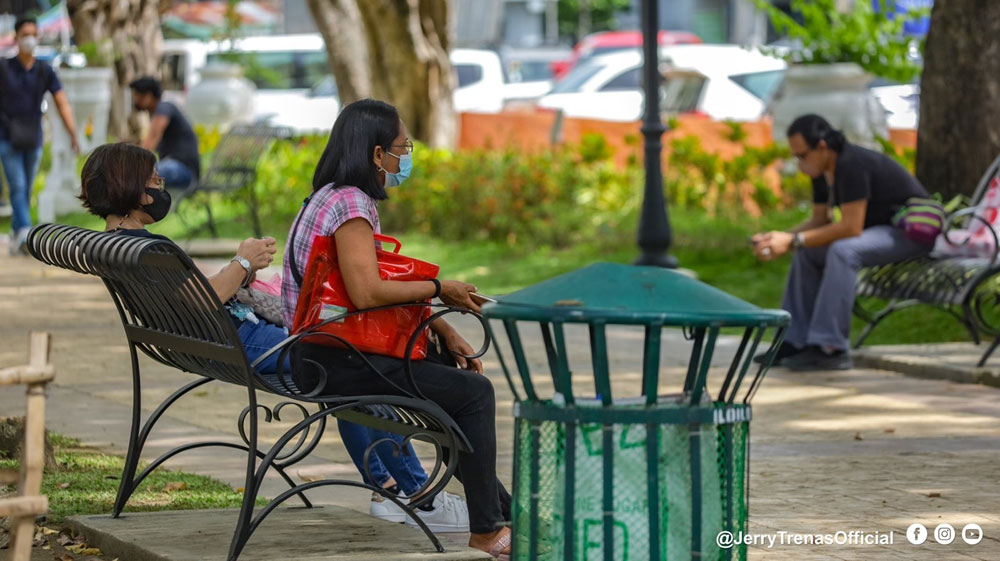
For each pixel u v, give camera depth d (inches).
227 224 1425.9
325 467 512.7
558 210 1298.0
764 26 3265.3
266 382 376.2
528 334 890.1
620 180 1332.4
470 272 1184.2
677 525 294.4
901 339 855.1
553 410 298.0
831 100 1244.5
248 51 2198.6
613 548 292.8
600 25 4734.3
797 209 1251.2
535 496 303.7
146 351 425.4
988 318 858.8
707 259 1144.8
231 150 1305.4
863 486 482.0
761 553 398.3
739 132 1262.3
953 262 737.0
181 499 455.2
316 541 391.9
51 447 496.1
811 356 748.0
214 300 358.3
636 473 293.1
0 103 1196.5
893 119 1539.1
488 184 1341.0
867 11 1267.2
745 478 312.5
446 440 380.8
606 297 294.8
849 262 735.7
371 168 387.5
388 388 381.7
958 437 568.4
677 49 1983.3
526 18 4045.3
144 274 376.8
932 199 759.7
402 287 378.6
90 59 1477.6
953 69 929.5
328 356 381.7
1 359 743.1
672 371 738.8
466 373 384.5
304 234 388.5
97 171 407.2
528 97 2187.5
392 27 1631.4
